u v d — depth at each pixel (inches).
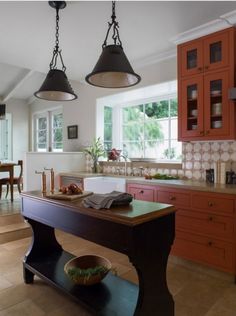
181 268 104.8
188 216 104.0
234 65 100.9
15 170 264.5
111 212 60.9
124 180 130.9
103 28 107.9
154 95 162.6
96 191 141.9
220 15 98.6
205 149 122.3
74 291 73.2
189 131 114.3
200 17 99.9
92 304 67.5
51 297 83.5
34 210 84.4
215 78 105.5
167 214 64.8
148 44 124.6
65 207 70.6
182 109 116.6
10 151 265.9
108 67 66.3
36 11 94.5
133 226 55.5
